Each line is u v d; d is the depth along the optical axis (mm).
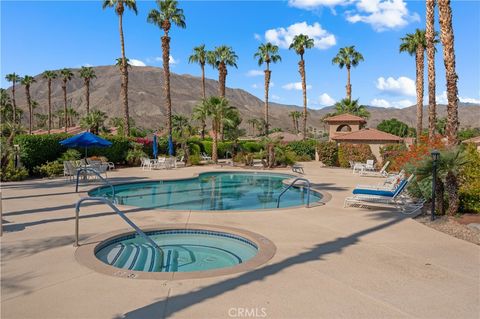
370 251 7277
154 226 8992
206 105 31156
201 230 8977
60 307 4711
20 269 5988
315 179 20781
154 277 5707
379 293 5285
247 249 8125
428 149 14188
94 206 11586
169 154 30906
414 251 7316
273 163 28156
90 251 6902
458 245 7758
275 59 49969
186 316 4520
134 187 18234
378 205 12227
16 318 4414
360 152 29453
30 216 9992
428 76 26547
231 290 5293
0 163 18297
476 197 10492
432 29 26094
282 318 4500
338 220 10055
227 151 40219
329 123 37688
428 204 10852
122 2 34562
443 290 5426
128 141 28562
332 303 4938
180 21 33438
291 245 7625
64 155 22234
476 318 4594
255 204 14383
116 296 5047
